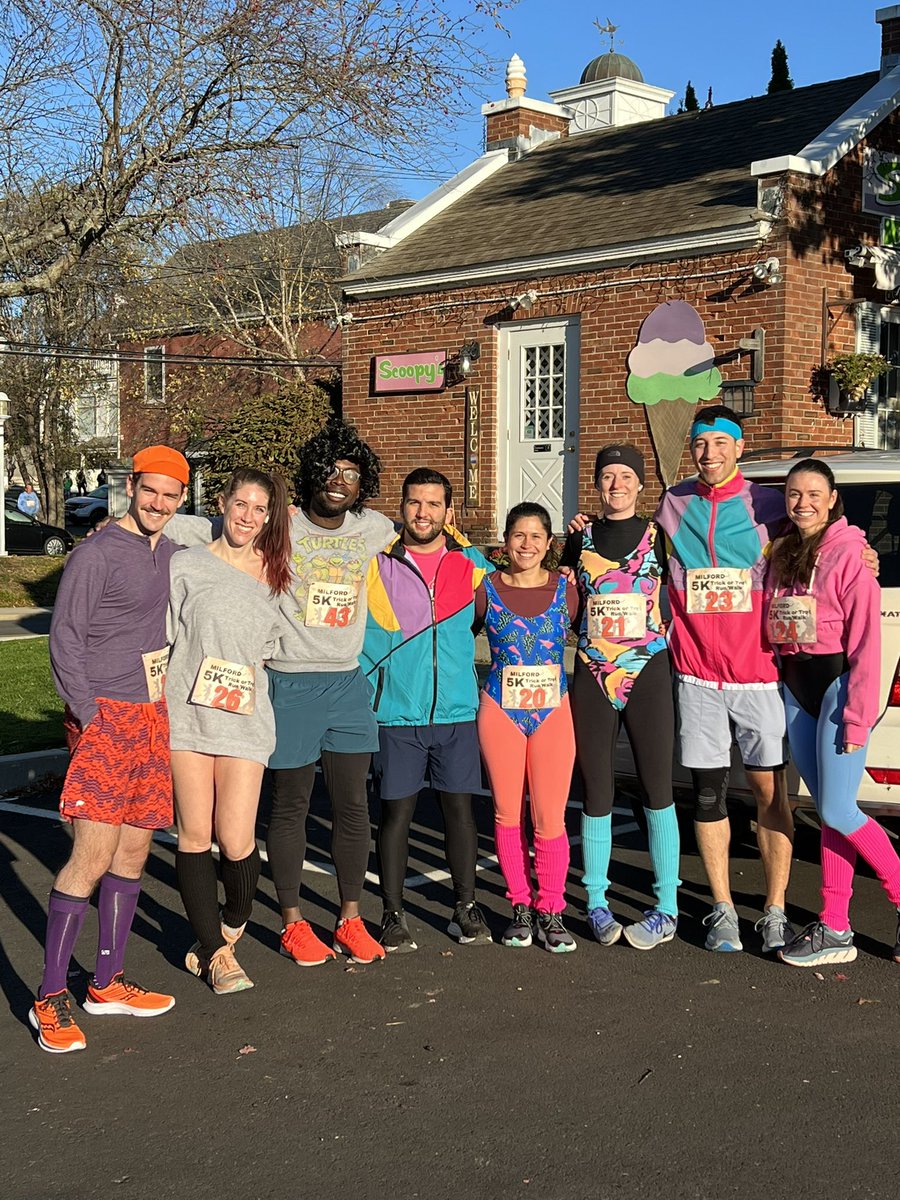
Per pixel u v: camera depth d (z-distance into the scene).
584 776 5.64
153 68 11.55
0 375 32.22
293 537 5.29
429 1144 3.84
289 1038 4.64
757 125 16.86
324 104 11.67
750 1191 3.55
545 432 15.88
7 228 12.61
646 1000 4.97
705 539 5.47
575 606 5.65
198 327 26.33
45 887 6.48
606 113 23.09
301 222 23.61
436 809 8.26
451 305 16.47
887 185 14.46
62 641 4.54
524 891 5.69
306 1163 3.74
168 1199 3.55
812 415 13.85
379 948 5.47
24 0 11.71
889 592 5.69
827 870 5.37
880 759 5.56
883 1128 3.91
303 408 20.97
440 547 5.63
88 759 4.58
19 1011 4.93
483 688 5.71
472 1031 4.68
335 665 5.36
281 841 5.40
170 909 6.16
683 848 7.08
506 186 19.02
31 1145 3.86
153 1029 4.74
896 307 14.62
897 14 15.97
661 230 14.40
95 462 36.12
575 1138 3.86
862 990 5.06
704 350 14.02
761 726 5.46
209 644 4.95
